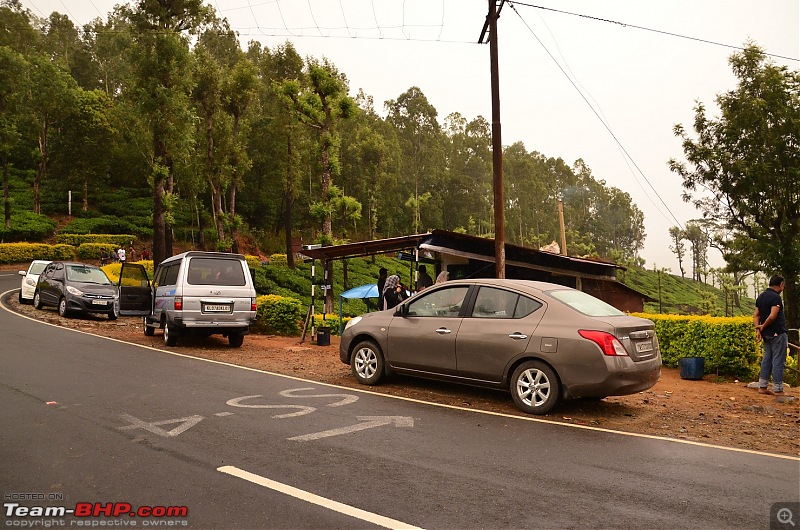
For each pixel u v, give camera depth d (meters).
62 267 18.81
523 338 6.90
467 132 94.31
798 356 10.14
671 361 11.12
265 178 56.66
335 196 24.95
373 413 6.62
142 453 4.89
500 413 6.80
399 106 86.19
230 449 5.05
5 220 44.59
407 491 4.09
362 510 3.72
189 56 30.52
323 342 14.16
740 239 22.83
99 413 6.24
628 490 4.21
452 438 5.60
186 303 11.83
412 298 8.26
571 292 7.41
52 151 54.75
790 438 6.04
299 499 3.90
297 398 7.35
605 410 7.24
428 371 7.78
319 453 4.99
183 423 5.91
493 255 16.55
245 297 12.50
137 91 29.59
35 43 67.62
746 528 3.55
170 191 37.66
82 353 10.62
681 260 111.25
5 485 4.11
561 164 117.50
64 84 50.75
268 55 40.81
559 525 3.54
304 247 15.29
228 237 54.88
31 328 14.19
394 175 71.06
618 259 73.75
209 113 39.97
